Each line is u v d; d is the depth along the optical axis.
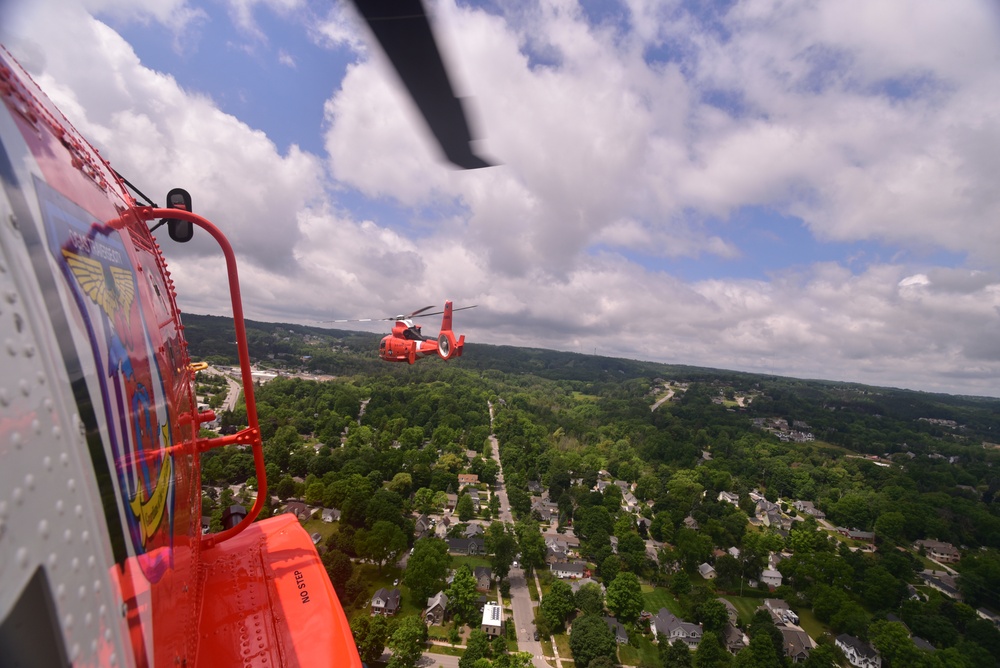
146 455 3.94
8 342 2.17
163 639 3.80
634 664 52.81
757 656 53.50
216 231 7.42
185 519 5.43
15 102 3.10
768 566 80.44
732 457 157.50
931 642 63.00
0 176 2.53
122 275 4.29
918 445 192.88
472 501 96.00
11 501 1.96
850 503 113.50
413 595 56.34
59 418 2.52
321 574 7.67
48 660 2.06
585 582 64.56
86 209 3.81
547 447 151.88
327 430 129.12
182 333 7.30
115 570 2.96
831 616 65.19
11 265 2.40
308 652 6.12
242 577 7.48
